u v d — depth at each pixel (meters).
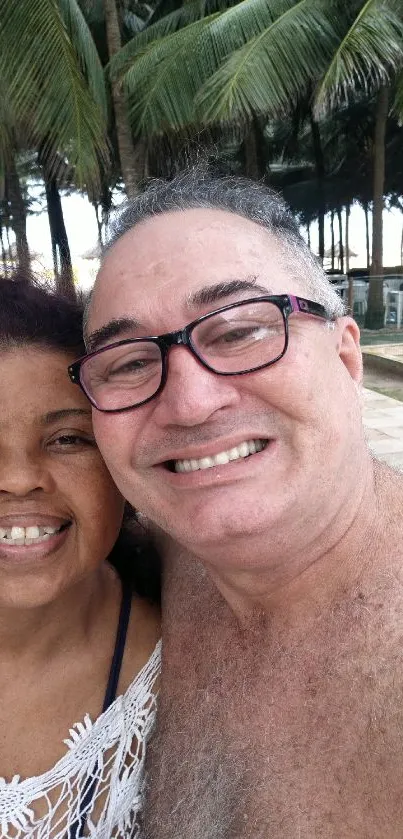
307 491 0.29
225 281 0.29
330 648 0.30
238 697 0.33
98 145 2.29
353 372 0.35
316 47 2.45
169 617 0.40
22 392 0.32
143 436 0.30
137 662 0.39
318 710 0.29
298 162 7.28
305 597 0.31
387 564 0.30
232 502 0.28
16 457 0.32
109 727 0.36
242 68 2.32
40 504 0.33
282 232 0.33
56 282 0.37
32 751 0.36
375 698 0.27
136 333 0.30
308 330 0.29
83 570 0.36
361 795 0.27
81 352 0.33
